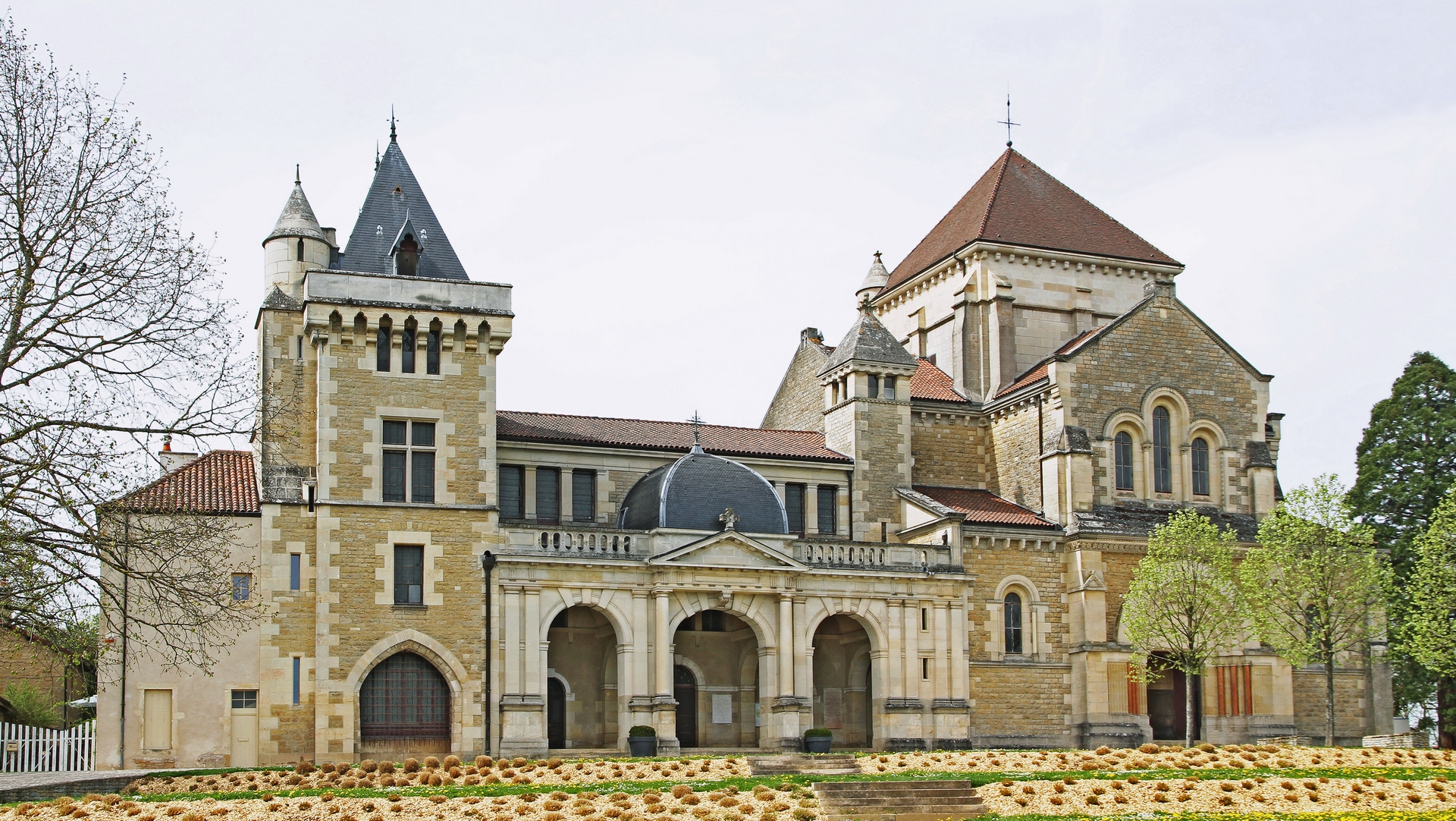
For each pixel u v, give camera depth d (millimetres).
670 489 57969
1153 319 67500
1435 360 76500
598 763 46094
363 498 54719
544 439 60594
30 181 39219
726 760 47156
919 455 69500
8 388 38219
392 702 54156
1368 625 62750
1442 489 73250
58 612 38125
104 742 50781
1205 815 38000
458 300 56906
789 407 75250
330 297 55250
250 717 52875
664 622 56219
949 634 61312
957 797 40438
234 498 55438
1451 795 40688
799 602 59000
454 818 35281
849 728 63469
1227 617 59375
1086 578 63562
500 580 55281
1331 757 48969
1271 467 67875
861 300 72062
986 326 72438
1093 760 48469
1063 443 64875
